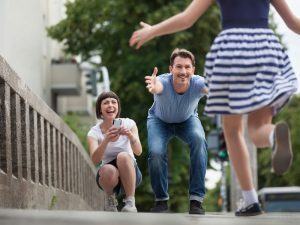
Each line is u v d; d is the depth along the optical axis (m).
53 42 36.44
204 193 8.28
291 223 4.58
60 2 40.16
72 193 15.87
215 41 5.48
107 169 8.59
